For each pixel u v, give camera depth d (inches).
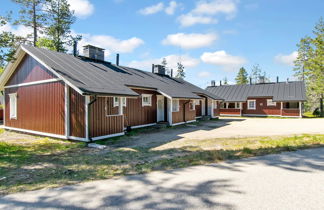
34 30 908.0
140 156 247.0
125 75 556.7
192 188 142.6
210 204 118.3
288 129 523.8
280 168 185.3
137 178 165.5
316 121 746.8
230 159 218.7
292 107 1036.5
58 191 141.3
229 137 395.2
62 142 350.6
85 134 338.6
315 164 196.7
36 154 265.1
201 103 882.1
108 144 330.0
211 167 191.6
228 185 147.1
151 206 117.0
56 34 991.6
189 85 895.1
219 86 1284.4
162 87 601.3
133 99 514.0
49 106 397.1
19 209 116.1
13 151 283.1
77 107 350.9
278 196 128.3
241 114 1098.1
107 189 143.5
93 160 230.5
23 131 460.1
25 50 425.1
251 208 113.0
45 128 405.7
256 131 488.4
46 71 402.3
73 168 199.8
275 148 269.6
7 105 516.7
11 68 479.2
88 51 577.6
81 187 148.1
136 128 521.7
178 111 623.2
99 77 426.0
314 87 1114.7
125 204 120.1
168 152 267.3
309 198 125.2
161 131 483.2
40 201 126.0
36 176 176.4
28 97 446.9
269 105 1047.0
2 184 156.6
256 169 183.5
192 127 565.3
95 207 117.0
